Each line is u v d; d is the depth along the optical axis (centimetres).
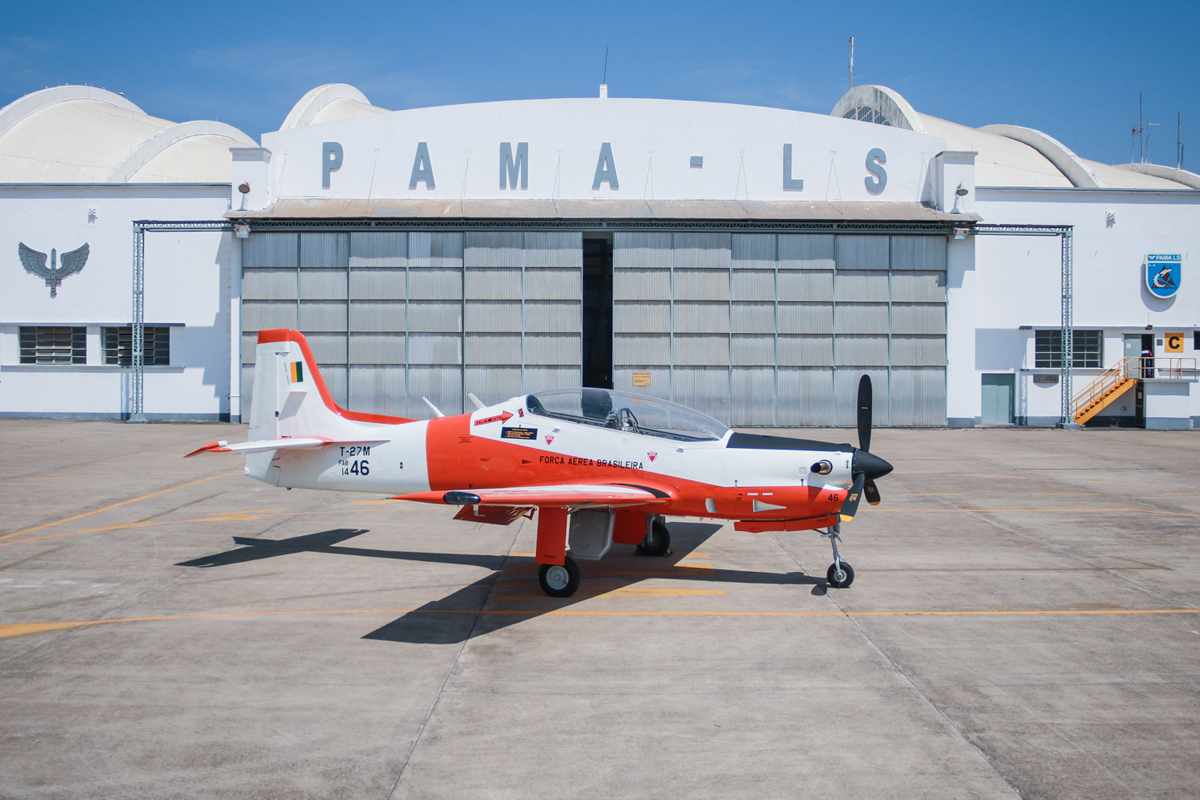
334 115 3909
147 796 436
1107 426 2888
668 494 866
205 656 644
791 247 2681
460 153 2731
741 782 452
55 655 644
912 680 601
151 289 2723
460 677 604
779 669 623
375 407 2662
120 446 2048
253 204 2659
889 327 2695
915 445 2244
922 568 939
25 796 434
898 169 2786
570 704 556
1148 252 2853
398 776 457
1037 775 461
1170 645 680
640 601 805
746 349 2686
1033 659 646
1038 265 2831
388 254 2648
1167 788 448
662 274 2669
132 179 3262
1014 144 3862
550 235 2655
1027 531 1142
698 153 2753
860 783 452
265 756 480
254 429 1028
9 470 1652
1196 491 1486
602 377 3741
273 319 2652
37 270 2748
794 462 847
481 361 2664
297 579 877
